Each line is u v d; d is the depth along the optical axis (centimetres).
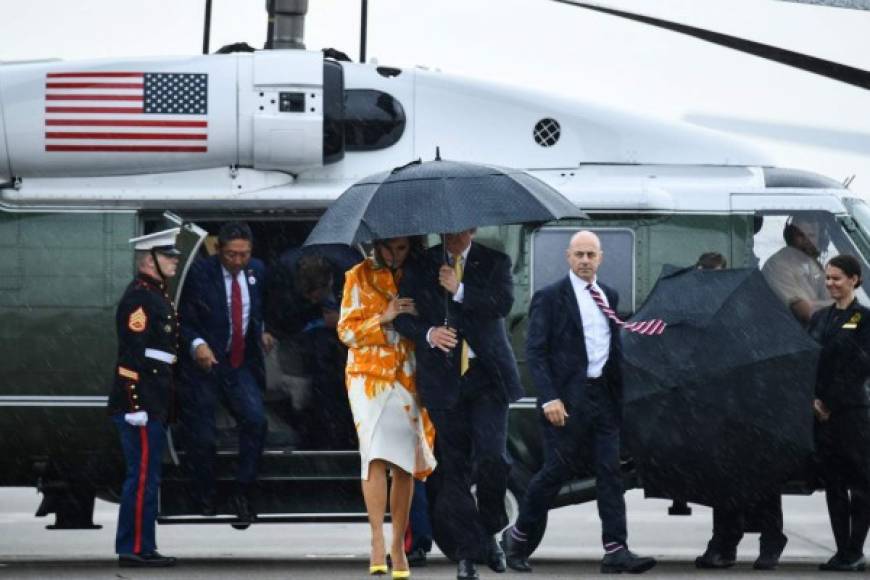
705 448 3641
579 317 3609
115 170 4228
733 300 3709
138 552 3866
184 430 4100
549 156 4341
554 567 3991
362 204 3125
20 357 4191
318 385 4322
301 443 4328
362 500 4194
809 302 4256
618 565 3609
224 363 4116
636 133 4372
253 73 4231
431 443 3281
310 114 4222
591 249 3625
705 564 3853
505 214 3100
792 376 3638
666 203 4275
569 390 3603
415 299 3159
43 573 3722
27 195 4209
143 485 3853
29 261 4203
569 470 3631
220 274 4125
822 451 3838
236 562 4119
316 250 4306
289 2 4441
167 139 4206
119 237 4212
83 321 4200
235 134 4216
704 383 3638
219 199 4225
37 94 4203
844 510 3841
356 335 3162
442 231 3055
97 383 4200
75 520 4341
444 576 3619
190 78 4228
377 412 3148
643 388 3662
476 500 3662
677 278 3812
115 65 4219
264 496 4166
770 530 3834
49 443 4212
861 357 3778
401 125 4306
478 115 4328
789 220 4297
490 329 3216
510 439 4197
